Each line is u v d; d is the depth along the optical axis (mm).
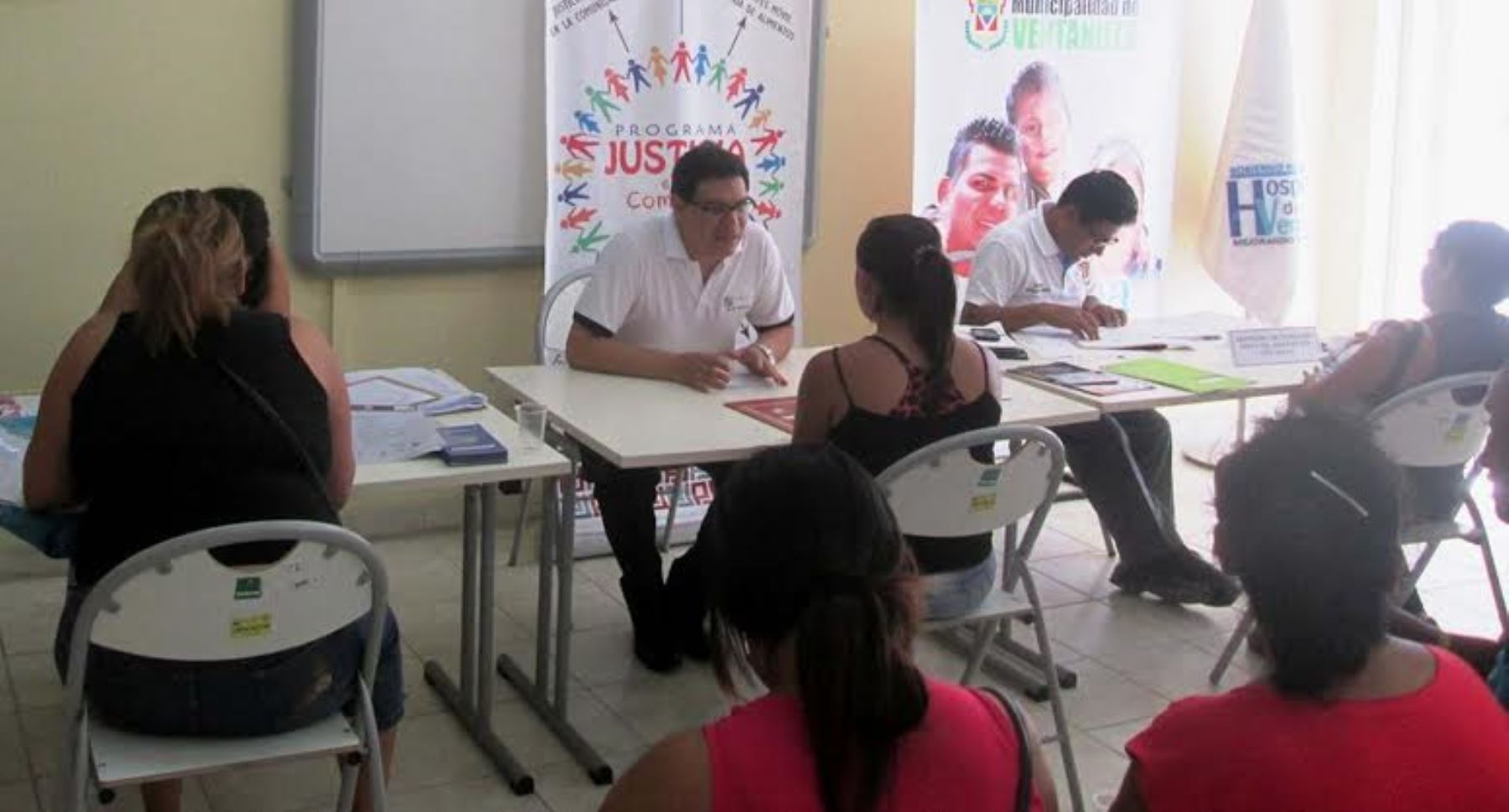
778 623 1307
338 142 4152
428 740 3217
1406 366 3316
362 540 2148
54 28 3863
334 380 2344
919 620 1350
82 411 2176
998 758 1336
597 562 4344
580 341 3568
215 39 4023
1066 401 3379
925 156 4867
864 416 2754
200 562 2055
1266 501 1403
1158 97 5250
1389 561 1391
